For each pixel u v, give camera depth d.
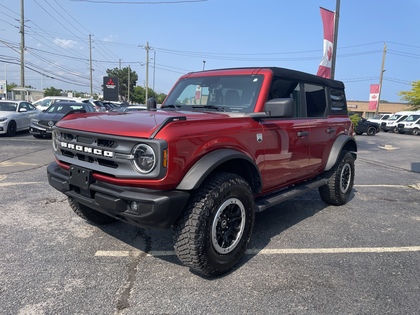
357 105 71.50
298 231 4.73
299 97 4.79
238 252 3.53
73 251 3.85
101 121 3.45
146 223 2.98
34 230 4.41
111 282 3.23
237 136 3.57
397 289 3.27
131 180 3.02
